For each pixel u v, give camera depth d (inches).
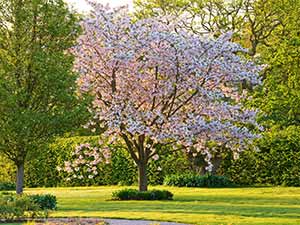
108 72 935.0
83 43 925.8
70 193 1099.9
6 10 804.6
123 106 919.7
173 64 917.8
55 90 787.4
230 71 936.3
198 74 919.7
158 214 677.3
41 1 806.5
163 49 915.4
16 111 770.8
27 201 676.7
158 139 899.4
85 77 927.7
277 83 1123.9
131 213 696.4
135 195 895.7
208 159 987.3
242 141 967.6
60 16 818.8
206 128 926.4
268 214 664.4
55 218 667.4
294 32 1165.1
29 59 792.9
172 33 927.7
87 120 820.6
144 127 892.0
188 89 936.3
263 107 1114.7
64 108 802.8
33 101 798.5
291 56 1085.8
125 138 941.8
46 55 784.3
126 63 909.2
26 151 796.6
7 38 808.3
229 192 1016.9
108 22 933.2
